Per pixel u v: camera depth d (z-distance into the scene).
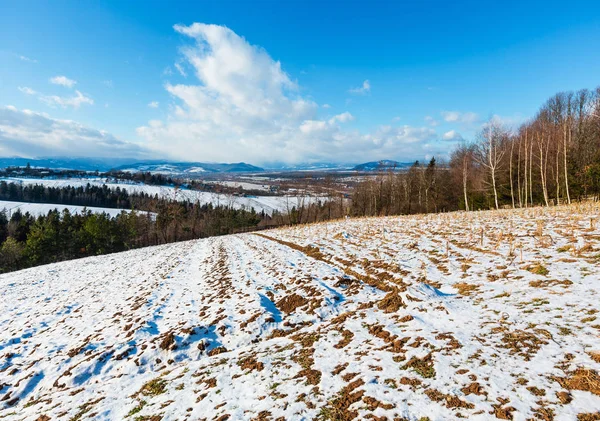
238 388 5.39
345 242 18.72
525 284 7.43
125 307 13.02
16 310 15.34
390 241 16.55
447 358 4.90
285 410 4.36
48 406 6.36
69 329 11.37
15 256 41.94
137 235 57.78
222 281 14.85
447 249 11.58
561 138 33.84
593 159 30.16
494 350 4.88
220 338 8.66
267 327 8.74
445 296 7.90
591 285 6.52
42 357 9.09
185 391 5.72
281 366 5.95
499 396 3.80
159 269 21.81
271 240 28.55
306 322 8.56
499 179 41.44
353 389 4.57
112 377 7.50
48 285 21.36
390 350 5.64
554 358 4.34
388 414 3.84
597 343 4.45
